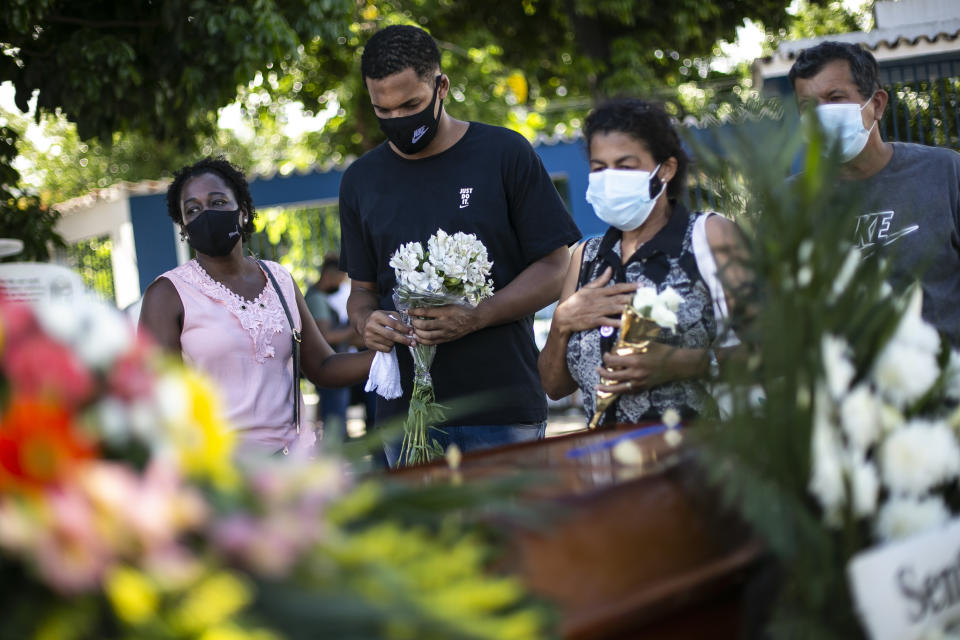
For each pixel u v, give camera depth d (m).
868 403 1.72
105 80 7.67
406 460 3.49
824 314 1.72
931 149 3.21
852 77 3.18
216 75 7.91
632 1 14.83
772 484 1.65
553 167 11.59
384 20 17.05
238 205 3.58
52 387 1.14
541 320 10.52
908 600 1.64
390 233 3.66
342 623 1.13
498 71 18.30
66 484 1.06
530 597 1.39
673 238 2.71
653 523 1.64
